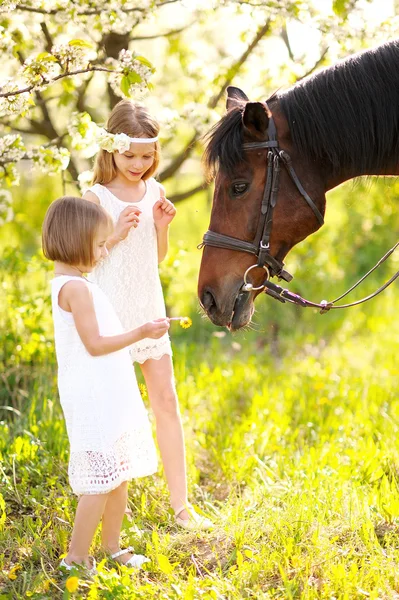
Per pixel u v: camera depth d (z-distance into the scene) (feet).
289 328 23.95
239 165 10.00
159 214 10.94
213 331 23.43
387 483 11.46
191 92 18.97
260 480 12.70
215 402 16.48
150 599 8.51
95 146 11.09
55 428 13.43
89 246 9.05
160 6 14.26
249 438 14.35
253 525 10.30
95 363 9.02
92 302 9.00
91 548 9.85
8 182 12.66
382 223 29.50
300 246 27.02
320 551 9.48
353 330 23.57
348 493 11.25
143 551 10.09
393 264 28.99
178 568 9.62
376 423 14.80
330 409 15.90
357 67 10.41
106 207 10.42
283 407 16.11
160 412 11.10
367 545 9.73
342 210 31.81
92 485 8.91
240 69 17.62
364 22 13.98
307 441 14.39
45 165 11.95
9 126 18.17
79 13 13.03
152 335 8.90
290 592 8.50
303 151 10.23
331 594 8.61
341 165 10.47
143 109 10.34
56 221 9.03
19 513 11.03
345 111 10.22
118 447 9.04
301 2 13.66
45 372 16.55
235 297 10.22
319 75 10.52
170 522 10.91
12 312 17.79
